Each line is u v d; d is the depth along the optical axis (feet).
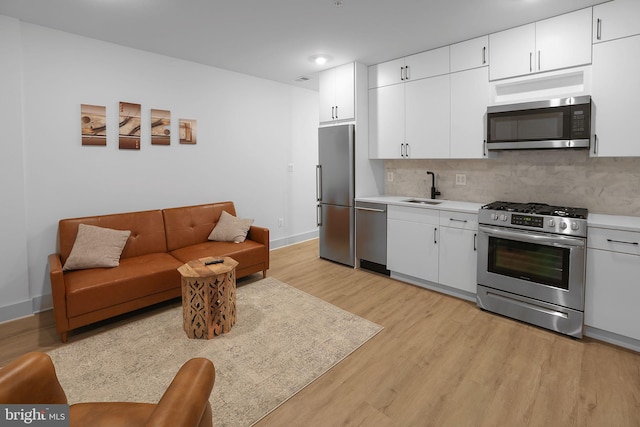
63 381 6.73
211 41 10.87
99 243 9.69
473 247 10.19
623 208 9.22
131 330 8.75
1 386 3.43
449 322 9.20
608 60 8.30
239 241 12.41
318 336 8.45
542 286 8.66
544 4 8.38
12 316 9.41
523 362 7.35
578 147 8.79
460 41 10.84
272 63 13.21
